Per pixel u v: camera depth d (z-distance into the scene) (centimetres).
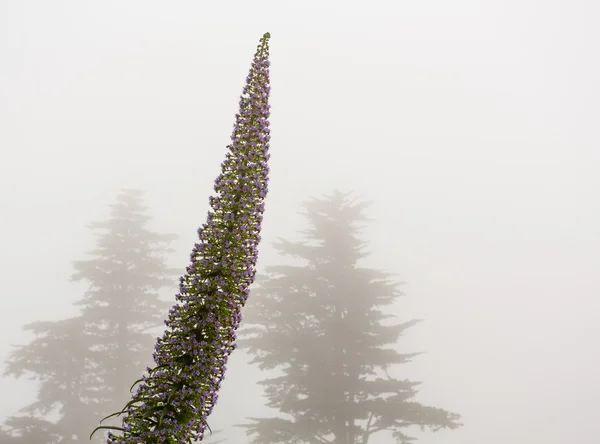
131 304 3650
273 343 2973
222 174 561
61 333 3422
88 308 3575
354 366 2969
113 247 3759
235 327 532
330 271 3195
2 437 2800
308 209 3425
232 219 539
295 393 2966
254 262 543
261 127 570
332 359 2930
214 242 541
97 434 3256
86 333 3591
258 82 586
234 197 554
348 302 3127
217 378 519
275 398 2970
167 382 507
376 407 2716
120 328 3572
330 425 2761
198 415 502
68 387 3334
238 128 573
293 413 2898
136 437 482
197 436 504
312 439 2778
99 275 3616
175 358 514
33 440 2806
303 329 3119
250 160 562
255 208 552
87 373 3409
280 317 3058
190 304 529
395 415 2691
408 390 2855
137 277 3691
